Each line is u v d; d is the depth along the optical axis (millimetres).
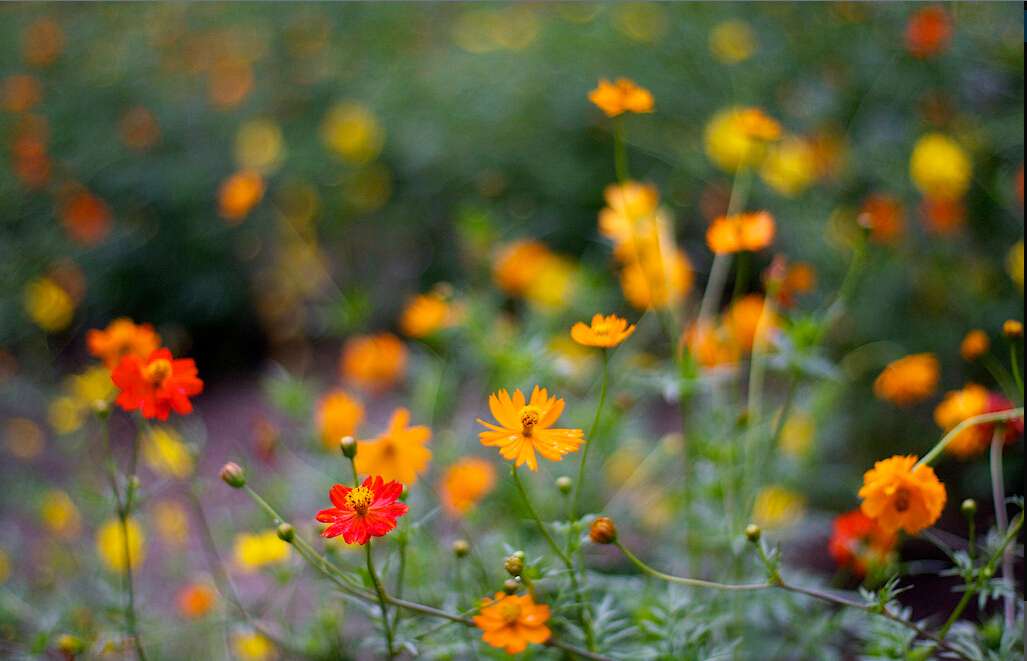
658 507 1521
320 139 2779
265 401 2348
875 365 1717
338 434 1415
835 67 2068
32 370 2316
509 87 2598
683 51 2404
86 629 1341
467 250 1971
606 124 2402
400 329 2451
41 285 2027
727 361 1416
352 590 1150
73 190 2621
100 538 1429
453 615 1126
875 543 1266
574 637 1230
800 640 1319
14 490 1801
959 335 1689
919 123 1897
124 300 2715
